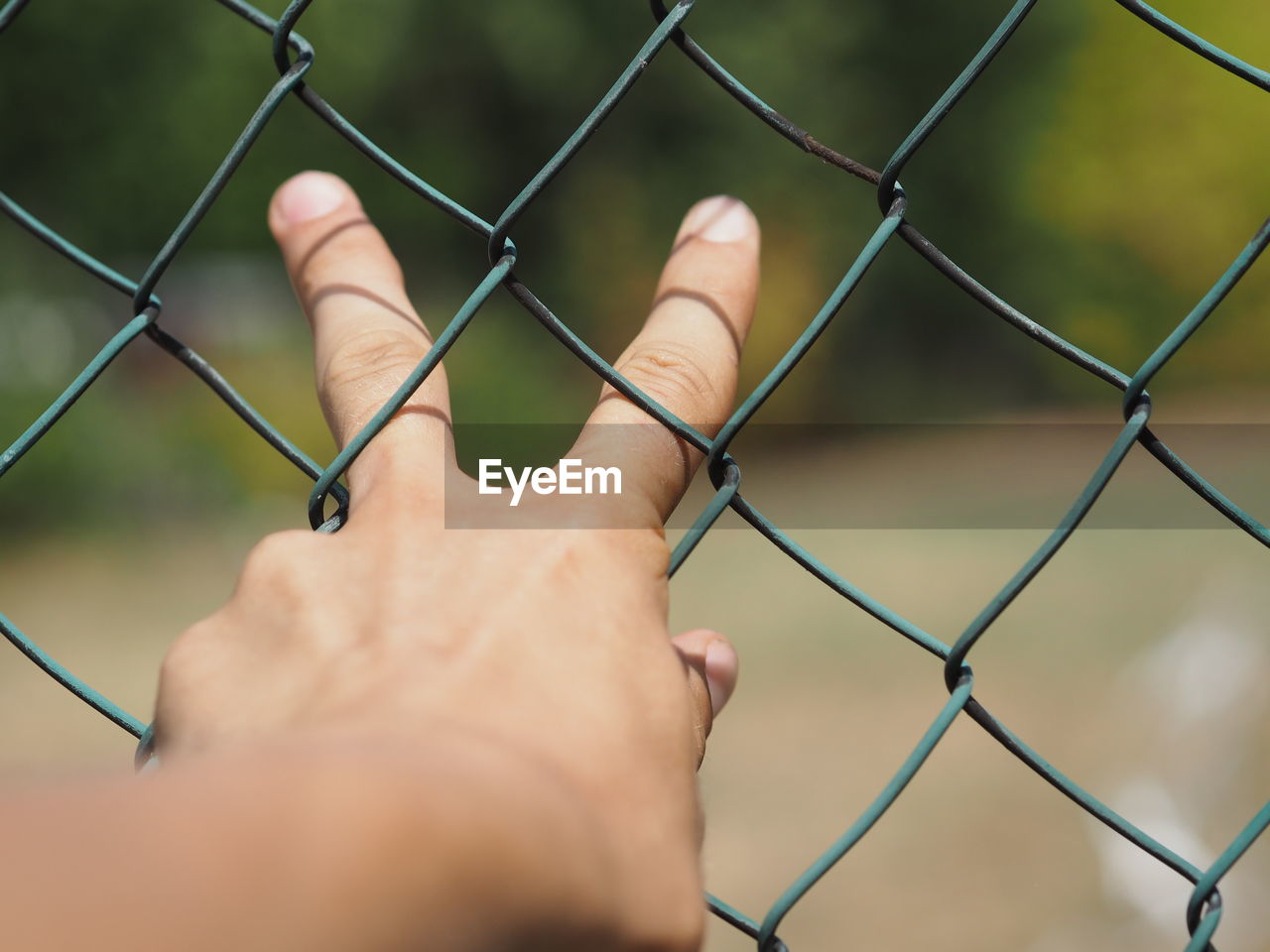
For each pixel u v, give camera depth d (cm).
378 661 74
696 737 94
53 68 1528
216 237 1577
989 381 1570
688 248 110
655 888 70
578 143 93
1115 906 396
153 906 45
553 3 1570
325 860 48
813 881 104
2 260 1341
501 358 1313
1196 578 696
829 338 1512
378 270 114
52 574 895
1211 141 1602
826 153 91
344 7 1551
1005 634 659
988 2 1608
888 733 550
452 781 54
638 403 96
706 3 1568
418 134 1599
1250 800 431
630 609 84
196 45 1556
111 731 582
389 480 92
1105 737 509
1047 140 1620
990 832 450
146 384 1266
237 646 79
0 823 45
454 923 51
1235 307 1595
